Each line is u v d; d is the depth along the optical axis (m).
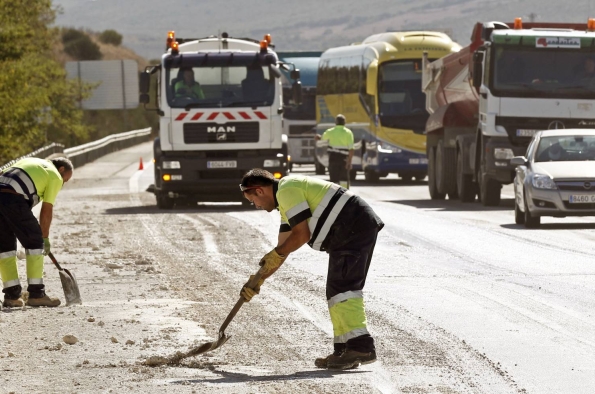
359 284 19.67
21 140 94.38
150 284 31.41
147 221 53.19
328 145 64.44
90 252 39.97
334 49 102.69
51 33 142.38
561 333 23.02
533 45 60.59
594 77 60.59
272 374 19.06
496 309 26.17
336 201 19.44
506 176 60.69
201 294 29.31
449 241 42.06
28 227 27.73
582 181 47.28
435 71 76.50
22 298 29.11
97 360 20.27
